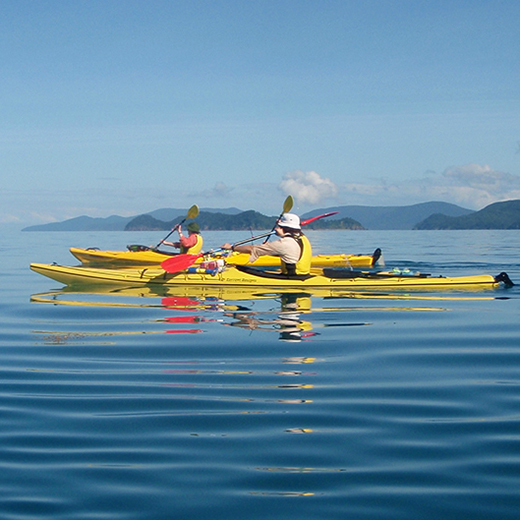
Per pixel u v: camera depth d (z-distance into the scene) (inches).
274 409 165.0
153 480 121.0
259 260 654.5
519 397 175.9
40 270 438.3
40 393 180.5
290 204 418.9
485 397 176.1
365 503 111.3
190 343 248.5
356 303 357.7
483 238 2102.6
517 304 359.6
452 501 111.7
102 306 351.9
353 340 255.4
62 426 151.8
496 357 226.2
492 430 148.3
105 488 117.3
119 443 140.6
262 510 108.9
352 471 125.2
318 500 112.7
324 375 200.4
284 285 406.3
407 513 107.6
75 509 109.0
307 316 314.7
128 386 187.6
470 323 297.4
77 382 192.5
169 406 167.5
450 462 129.3
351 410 164.2
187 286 418.9
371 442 141.0
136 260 685.9
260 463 129.3
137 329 281.0
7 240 1829.5
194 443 140.6
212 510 108.9
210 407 166.6
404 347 243.0
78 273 436.5
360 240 1814.7
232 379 195.0
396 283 414.3
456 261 737.6
